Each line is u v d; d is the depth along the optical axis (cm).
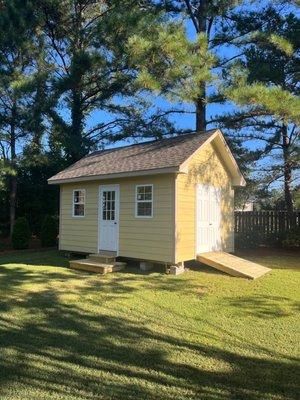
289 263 1172
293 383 423
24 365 457
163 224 1033
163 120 1828
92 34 1764
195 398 387
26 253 1450
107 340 543
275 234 1630
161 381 422
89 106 1977
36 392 392
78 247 1291
